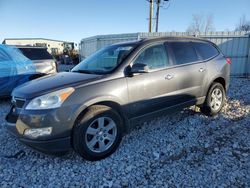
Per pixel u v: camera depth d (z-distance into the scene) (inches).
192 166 118.4
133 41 156.6
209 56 186.1
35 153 134.4
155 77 144.6
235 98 253.9
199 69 171.8
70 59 1188.5
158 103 148.4
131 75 134.1
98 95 121.9
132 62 138.2
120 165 120.9
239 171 112.0
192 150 135.2
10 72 256.7
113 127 129.6
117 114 130.0
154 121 179.8
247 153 129.0
